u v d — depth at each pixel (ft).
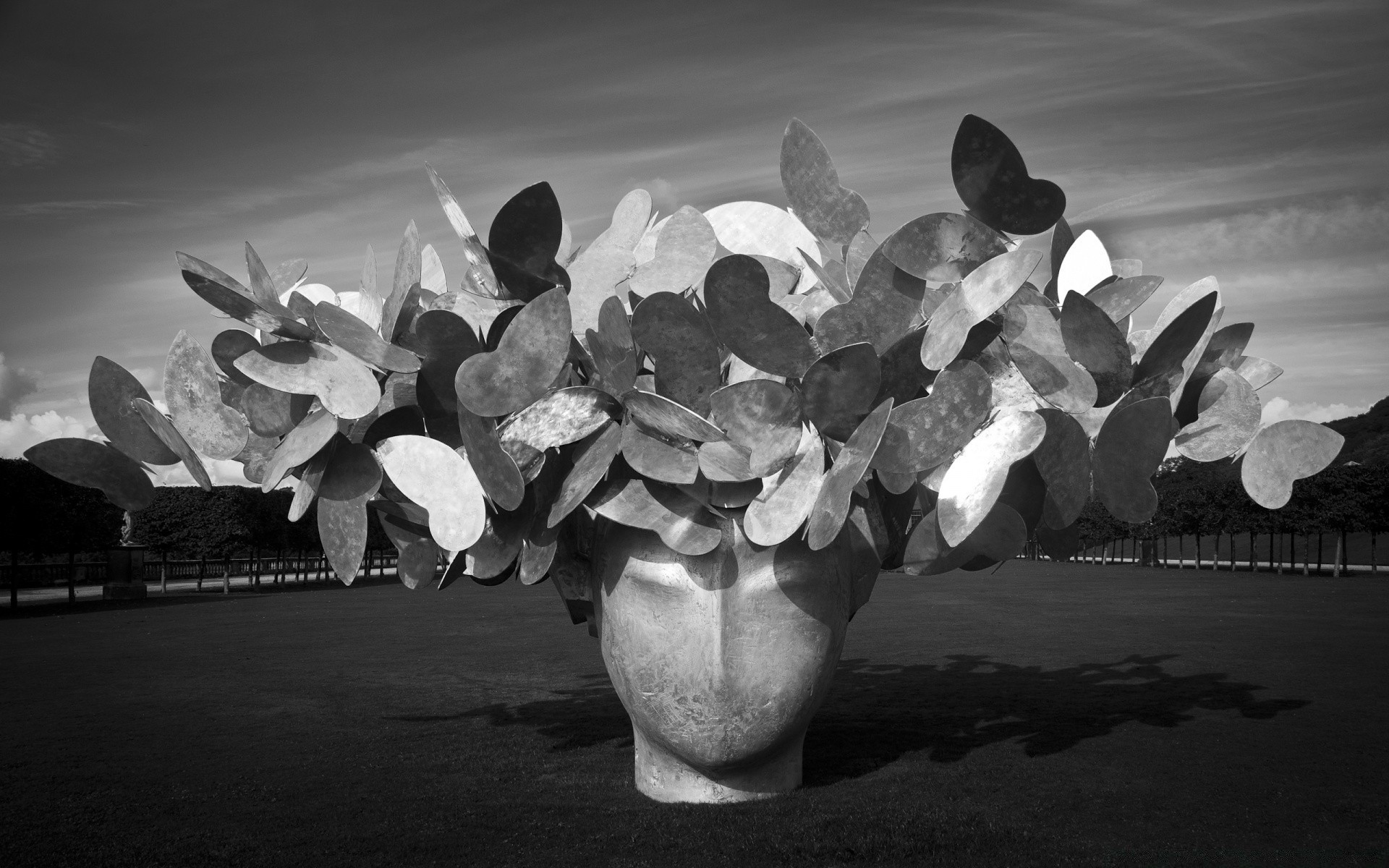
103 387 16.47
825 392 14.38
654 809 16.12
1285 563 145.28
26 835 15.33
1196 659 35.14
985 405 14.03
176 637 48.85
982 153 13.67
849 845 13.94
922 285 14.88
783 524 14.70
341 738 22.99
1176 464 127.24
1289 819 15.55
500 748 21.66
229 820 16.08
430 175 15.19
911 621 51.60
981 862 13.39
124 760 20.75
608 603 16.37
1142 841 14.38
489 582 17.94
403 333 16.11
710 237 16.71
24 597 90.27
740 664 15.38
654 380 15.48
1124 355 14.61
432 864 13.65
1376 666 33.01
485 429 14.74
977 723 23.79
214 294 14.80
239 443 17.02
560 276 15.02
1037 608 59.77
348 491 16.08
